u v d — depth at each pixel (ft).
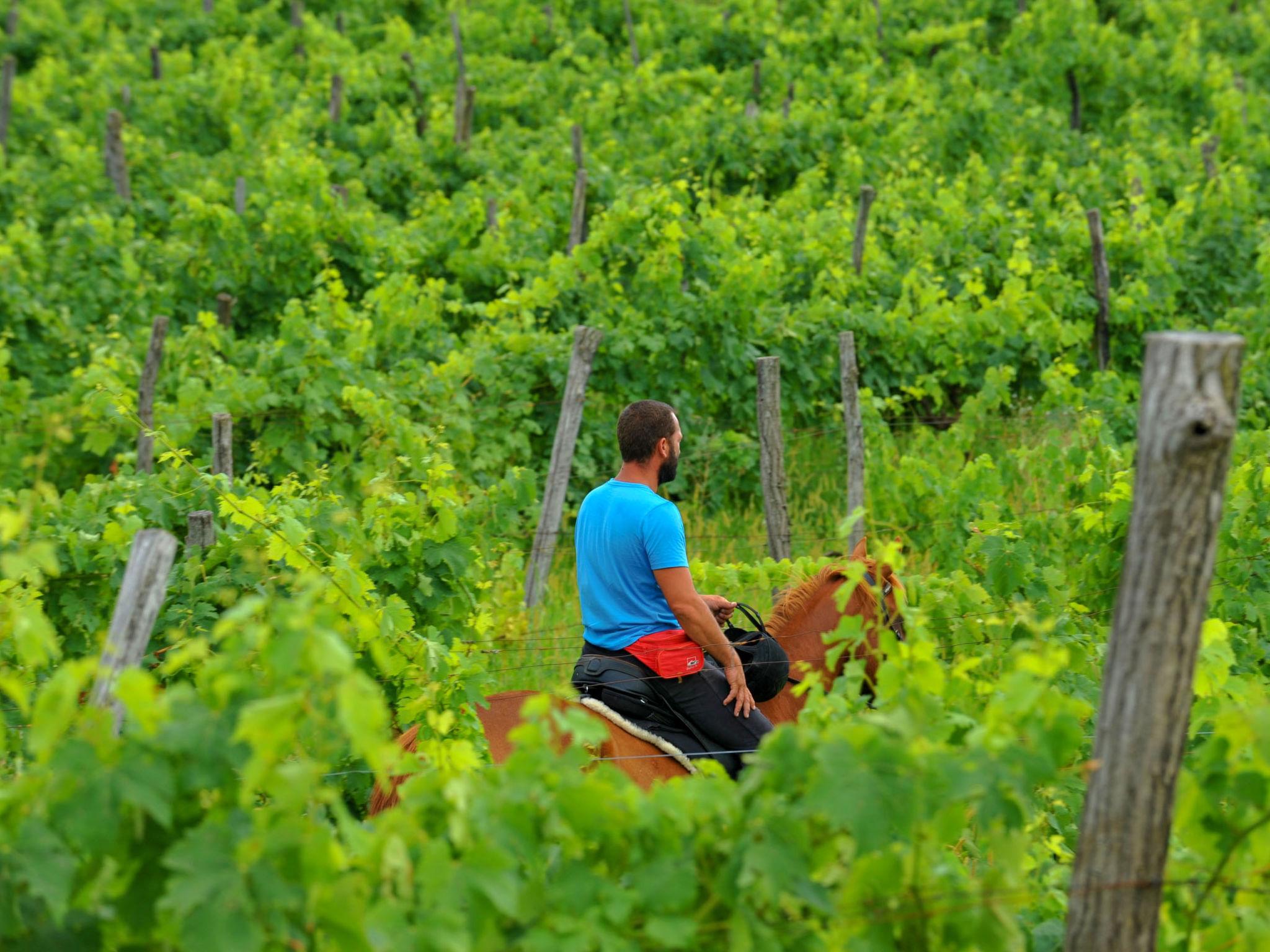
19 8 184.44
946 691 22.84
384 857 18.26
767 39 178.19
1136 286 94.17
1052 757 19.20
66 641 43.52
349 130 145.28
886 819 18.12
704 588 49.42
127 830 18.02
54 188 119.24
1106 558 46.34
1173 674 18.83
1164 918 21.01
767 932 18.92
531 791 18.99
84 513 44.37
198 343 74.84
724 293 80.59
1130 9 177.17
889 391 90.22
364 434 69.05
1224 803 25.00
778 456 59.11
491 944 18.43
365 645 37.27
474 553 45.83
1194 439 18.07
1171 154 129.80
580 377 63.77
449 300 94.99
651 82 158.10
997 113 141.49
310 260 90.12
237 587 40.27
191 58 175.42
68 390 81.71
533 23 186.80
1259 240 102.58
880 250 101.86
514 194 115.14
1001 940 19.45
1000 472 63.26
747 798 19.67
